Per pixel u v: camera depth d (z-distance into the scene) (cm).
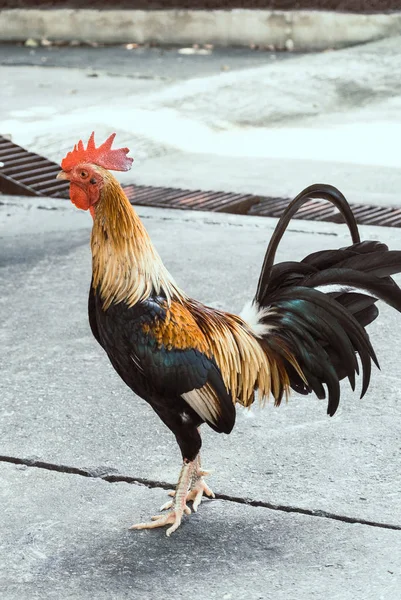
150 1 2409
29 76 1991
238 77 1844
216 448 568
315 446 566
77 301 804
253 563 461
